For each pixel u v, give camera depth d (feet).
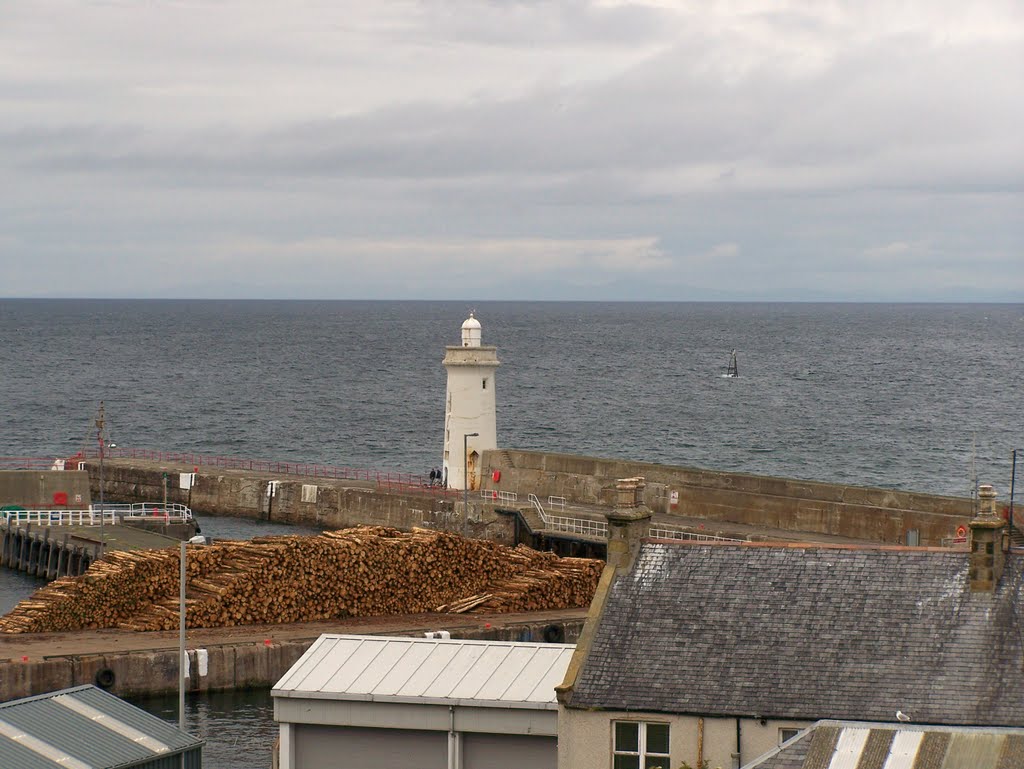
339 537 242.58
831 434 620.49
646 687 125.49
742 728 122.11
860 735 102.47
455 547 244.63
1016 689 118.73
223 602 225.15
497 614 236.84
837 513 279.69
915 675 121.70
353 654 147.74
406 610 238.07
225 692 203.31
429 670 143.84
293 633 217.77
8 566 317.42
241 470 411.54
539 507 311.68
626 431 636.07
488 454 345.10
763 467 530.68
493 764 137.90
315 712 140.26
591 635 130.31
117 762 119.44
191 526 329.11
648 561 135.54
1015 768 96.68
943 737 101.14
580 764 126.00
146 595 229.86
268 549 232.94
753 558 133.80
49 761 117.80
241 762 173.06
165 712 193.77
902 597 127.65
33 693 193.88
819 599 129.29
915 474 512.22
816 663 124.47
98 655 199.31
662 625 130.21
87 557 283.79
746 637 127.85
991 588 125.80
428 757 139.23
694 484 305.53
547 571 247.91
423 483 372.17
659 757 124.47
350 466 538.06
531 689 138.51
